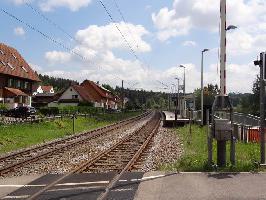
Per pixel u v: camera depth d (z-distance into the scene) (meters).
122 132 36.22
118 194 9.66
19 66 77.38
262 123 12.84
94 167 14.76
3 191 10.40
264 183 10.41
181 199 9.02
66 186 10.78
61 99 109.44
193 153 18.30
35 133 30.92
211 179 10.96
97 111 81.94
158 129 40.34
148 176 11.75
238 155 16.89
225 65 13.14
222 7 13.16
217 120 12.61
